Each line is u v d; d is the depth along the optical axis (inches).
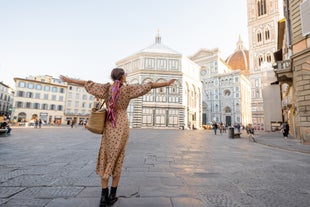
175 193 107.3
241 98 2346.2
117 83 98.3
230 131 634.2
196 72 1838.1
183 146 354.3
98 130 93.9
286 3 547.5
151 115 1464.1
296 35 486.0
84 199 95.0
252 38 1990.7
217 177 144.2
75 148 291.4
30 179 127.7
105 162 91.5
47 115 2101.4
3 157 207.3
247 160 224.7
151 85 98.3
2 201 90.4
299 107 455.5
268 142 482.0
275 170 173.2
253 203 95.7
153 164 187.6
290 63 515.2
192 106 1704.0
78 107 2310.5
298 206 93.1
